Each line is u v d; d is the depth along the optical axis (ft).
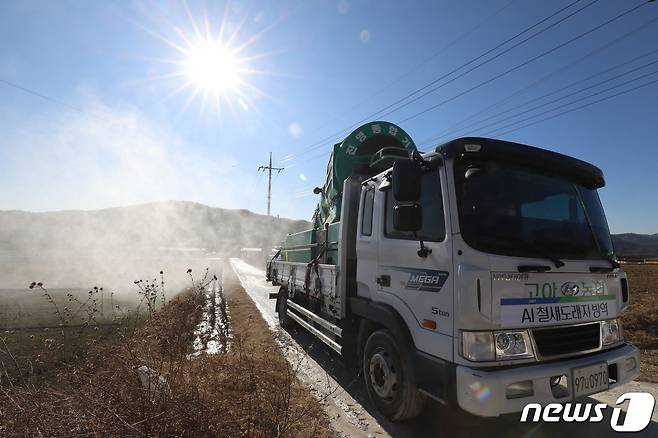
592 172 13.57
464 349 9.76
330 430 12.27
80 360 16.46
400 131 22.07
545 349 10.30
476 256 10.12
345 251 16.84
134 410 9.39
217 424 10.07
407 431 12.55
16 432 9.50
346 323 16.56
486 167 11.48
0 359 19.34
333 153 22.49
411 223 11.35
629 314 31.45
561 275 10.93
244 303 43.91
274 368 18.11
